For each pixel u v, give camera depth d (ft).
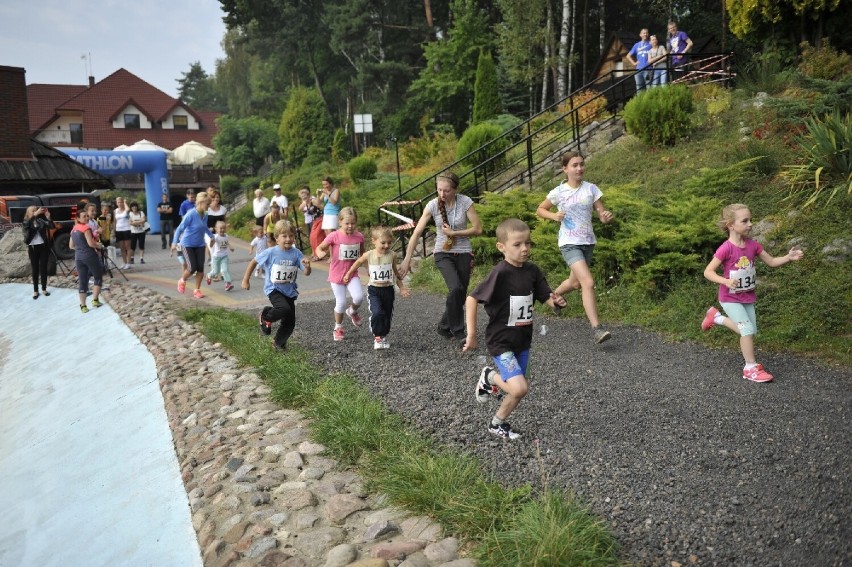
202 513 13.12
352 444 14.62
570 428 15.20
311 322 28.32
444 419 16.03
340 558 10.61
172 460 16.60
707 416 15.53
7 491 20.35
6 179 70.95
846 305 20.90
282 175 128.06
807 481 12.15
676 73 51.83
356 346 23.65
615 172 37.63
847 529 10.52
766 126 34.09
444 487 12.25
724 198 28.78
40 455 21.91
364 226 55.06
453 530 11.35
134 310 34.30
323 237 46.68
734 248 18.13
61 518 16.85
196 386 21.02
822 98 33.45
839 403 15.88
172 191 140.67
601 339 20.83
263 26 151.64
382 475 13.30
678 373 18.93
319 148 128.16
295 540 11.43
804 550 10.12
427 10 131.13
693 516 11.23
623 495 12.02
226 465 14.78
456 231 22.36
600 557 9.98
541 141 54.85
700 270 25.26
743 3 45.60
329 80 158.10
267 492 13.19
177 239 35.73
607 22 118.11
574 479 12.70
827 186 26.35
